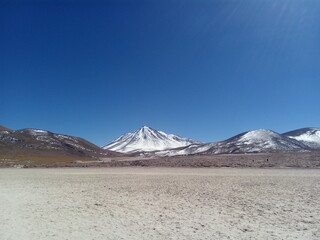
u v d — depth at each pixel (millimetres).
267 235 9023
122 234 9344
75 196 17859
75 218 11656
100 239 8836
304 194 17547
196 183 24875
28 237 9070
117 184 25078
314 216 11594
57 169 56500
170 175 35562
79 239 8859
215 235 9109
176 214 12273
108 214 12383
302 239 8594
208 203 14805
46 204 14984
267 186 21922
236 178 29375
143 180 28828
